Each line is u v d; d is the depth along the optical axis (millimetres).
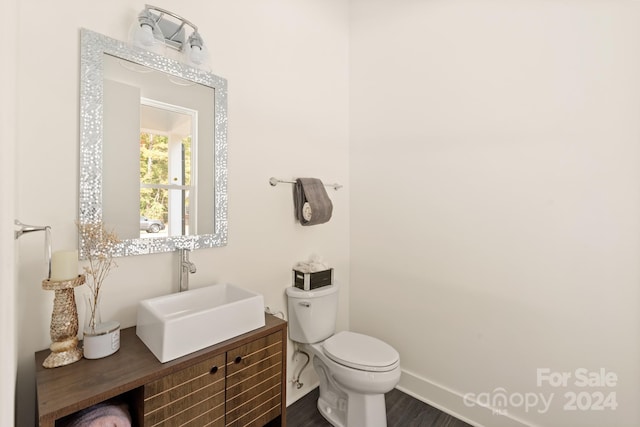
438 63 1817
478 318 1676
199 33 1396
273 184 1733
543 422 1479
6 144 399
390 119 2043
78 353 953
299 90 1887
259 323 1219
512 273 1563
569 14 1393
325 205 1844
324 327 1787
